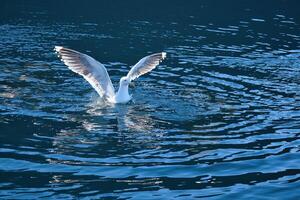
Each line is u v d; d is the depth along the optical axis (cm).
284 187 1155
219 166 1262
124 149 1350
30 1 3362
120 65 2148
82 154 1316
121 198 1104
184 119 1558
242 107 1683
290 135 1460
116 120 1532
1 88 1762
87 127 1475
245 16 3209
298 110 1670
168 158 1304
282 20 3141
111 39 2562
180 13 3225
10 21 2806
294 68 2189
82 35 2605
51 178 1188
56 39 2495
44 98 1686
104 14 3102
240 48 2489
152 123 1520
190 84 1909
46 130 1448
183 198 1106
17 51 2247
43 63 2089
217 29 2858
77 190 1135
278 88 1906
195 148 1365
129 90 1802
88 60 1567
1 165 1243
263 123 1548
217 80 1975
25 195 1106
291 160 1298
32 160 1274
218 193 1130
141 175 1212
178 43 2539
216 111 1636
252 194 1124
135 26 2847
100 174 1214
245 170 1244
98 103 1662
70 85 1828
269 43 2605
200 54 2356
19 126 1466
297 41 2662
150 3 3481
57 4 3316
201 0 3641
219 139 1424
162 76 1995
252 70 2139
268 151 1351
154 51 2386
